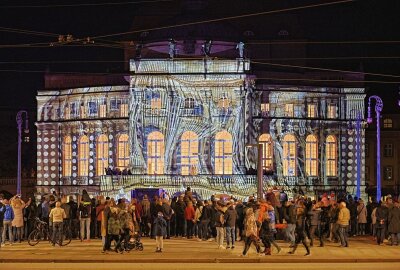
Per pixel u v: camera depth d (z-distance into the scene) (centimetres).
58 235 5044
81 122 10131
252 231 4381
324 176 10075
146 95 9469
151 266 3894
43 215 5538
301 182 9919
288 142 9969
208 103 9412
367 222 6356
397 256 4403
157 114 9456
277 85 9962
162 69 9450
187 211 5838
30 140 13525
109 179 9200
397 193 11806
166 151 9419
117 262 4156
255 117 9856
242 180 9081
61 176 10325
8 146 13338
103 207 5028
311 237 5034
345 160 10169
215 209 5356
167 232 5809
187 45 9556
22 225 5278
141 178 9169
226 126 9388
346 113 10225
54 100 10412
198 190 9100
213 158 9406
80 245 5122
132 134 9462
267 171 9431
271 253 4531
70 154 10281
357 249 4891
